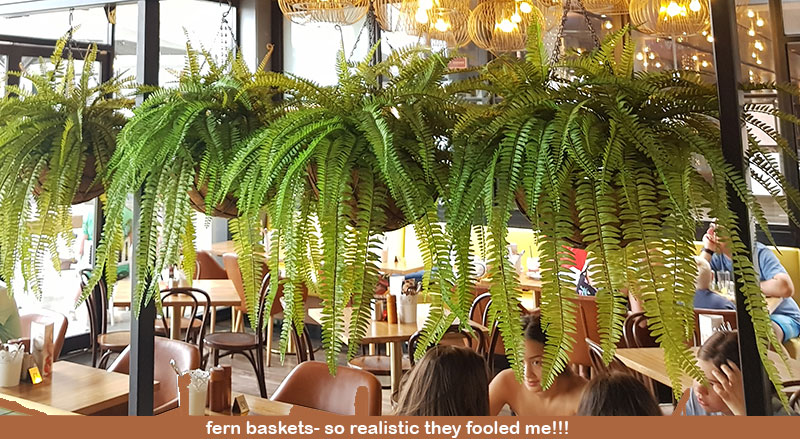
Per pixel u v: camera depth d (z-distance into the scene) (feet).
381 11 16.80
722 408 6.59
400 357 12.59
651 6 14.28
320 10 15.92
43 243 4.34
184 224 3.65
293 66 24.29
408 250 20.42
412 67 3.60
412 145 3.29
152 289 3.80
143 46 4.38
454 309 3.01
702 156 2.88
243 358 18.93
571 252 2.88
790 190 2.95
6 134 4.10
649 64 18.19
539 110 3.19
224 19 7.78
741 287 2.67
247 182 3.38
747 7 16.80
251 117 3.96
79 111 4.16
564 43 18.78
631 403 5.48
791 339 10.84
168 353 9.47
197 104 3.66
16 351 8.95
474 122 3.29
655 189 2.86
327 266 3.13
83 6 4.90
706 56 17.37
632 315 10.89
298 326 3.47
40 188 4.40
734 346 6.51
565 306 2.84
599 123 3.06
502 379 8.20
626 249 2.83
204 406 7.92
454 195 3.12
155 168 3.73
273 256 3.48
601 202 2.82
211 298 15.48
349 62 3.76
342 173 3.16
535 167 2.92
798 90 2.96
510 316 2.96
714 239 2.83
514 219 18.66
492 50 16.87
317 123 3.30
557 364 2.81
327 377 8.22
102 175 4.29
